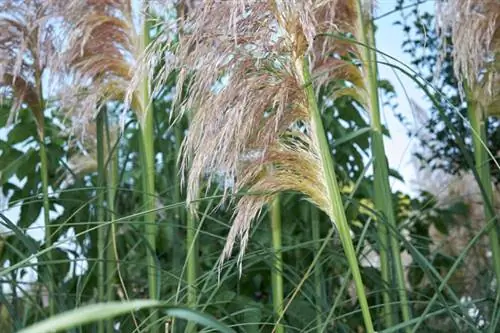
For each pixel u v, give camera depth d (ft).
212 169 5.37
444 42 6.98
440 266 11.12
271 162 5.56
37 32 8.28
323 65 7.36
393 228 6.44
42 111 8.77
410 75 5.44
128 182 12.15
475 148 7.60
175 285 9.11
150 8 7.68
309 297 8.55
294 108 5.46
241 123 5.06
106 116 8.73
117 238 10.42
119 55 8.05
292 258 10.96
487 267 10.42
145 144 8.24
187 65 5.27
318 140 5.43
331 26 6.30
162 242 10.53
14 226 6.61
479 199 12.58
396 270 7.26
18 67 7.88
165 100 11.62
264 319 9.33
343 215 5.35
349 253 5.28
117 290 9.92
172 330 7.00
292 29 5.24
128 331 8.75
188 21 5.30
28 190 10.77
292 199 10.58
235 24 4.82
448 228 12.17
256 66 5.15
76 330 7.11
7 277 8.06
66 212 10.17
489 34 6.72
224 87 5.06
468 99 7.65
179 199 8.81
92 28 7.76
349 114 11.02
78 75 7.98
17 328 6.75
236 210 5.74
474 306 8.50
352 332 8.57
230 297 8.54
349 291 10.85
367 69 7.48
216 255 10.18
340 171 11.14
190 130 5.35
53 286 7.79
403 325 5.86
